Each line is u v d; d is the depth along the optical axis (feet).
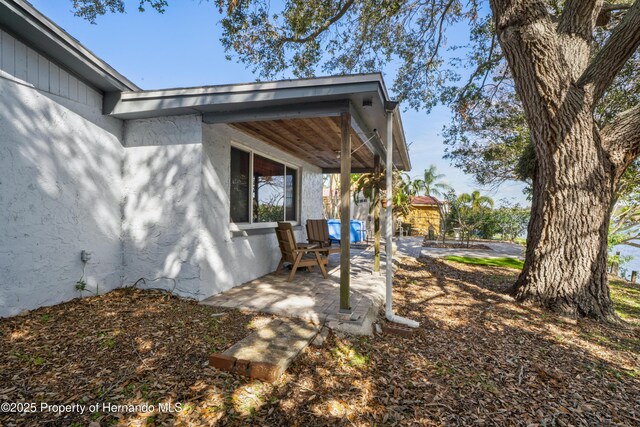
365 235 42.80
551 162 14.56
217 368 7.91
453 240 54.03
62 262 11.71
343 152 11.56
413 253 33.04
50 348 8.35
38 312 10.61
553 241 14.78
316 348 9.46
